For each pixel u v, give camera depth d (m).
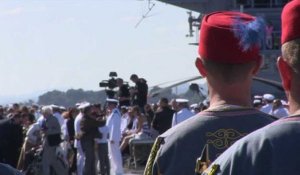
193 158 5.46
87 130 29.97
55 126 26.92
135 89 43.62
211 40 5.43
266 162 3.80
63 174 27.14
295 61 4.00
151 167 5.60
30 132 26.59
